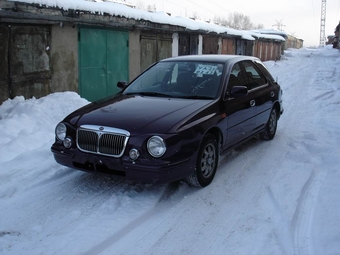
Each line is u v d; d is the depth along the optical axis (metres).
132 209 3.99
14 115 6.88
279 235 3.57
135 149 3.89
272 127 6.88
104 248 3.29
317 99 12.01
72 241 3.36
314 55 47.16
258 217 3.92
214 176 4.90
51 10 7.68
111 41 10.64
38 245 3.29
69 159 4.27
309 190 4.64
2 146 5.61
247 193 4.53
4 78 7.48
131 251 3.27
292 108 10.35
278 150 6.27
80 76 9.62
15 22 7.51
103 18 9.34
